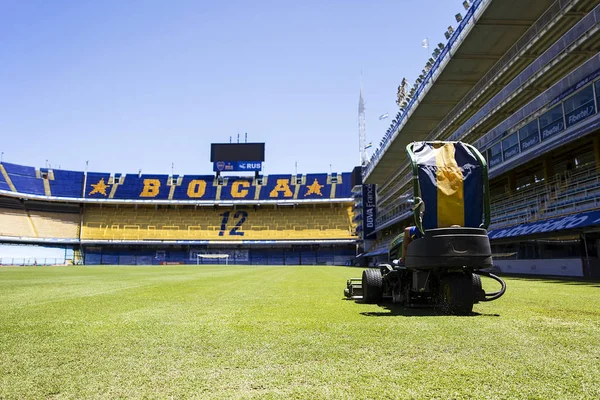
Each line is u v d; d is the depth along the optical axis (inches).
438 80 1326.3
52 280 695.1
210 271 1232.2
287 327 207.8
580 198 793.6
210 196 3223.4
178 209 3211.1
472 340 170.9
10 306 307.9
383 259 2127.2
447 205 253.8
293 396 108.0
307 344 167.2
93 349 161.9
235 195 3238.2
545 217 901.8
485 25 1036.5
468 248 242.1
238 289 482.3
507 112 1173.1
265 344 168.2
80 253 2849.4
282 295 401.7
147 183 3218.5
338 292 438.3
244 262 3011.8
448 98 1472.7
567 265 821.9
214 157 3358.8
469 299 246.8
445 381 118.5
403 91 2042.3
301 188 3302.2
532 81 987.9
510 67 1106.1
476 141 1285.7
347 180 3341.5
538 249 924.0
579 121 808.3
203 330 201.5
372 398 106.0
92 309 288.5
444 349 155.8
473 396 106.8
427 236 249.3
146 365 138.3
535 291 426.3
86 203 3068.4
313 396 107.7
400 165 2245.3
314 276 872.9
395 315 249.3
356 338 177.5
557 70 936.3
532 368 130.2
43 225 2824.8
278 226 3137.3
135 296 390.3
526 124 1001.5
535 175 1176.2
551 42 999.6
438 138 1662.2
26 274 983.6
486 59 1203.2
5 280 695.1
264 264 3016.7
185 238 2992.1
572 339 172.2
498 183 1343.5
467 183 257.0
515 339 172.6
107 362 142.6
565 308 280.1
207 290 466.0
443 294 258.4
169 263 2950.3
